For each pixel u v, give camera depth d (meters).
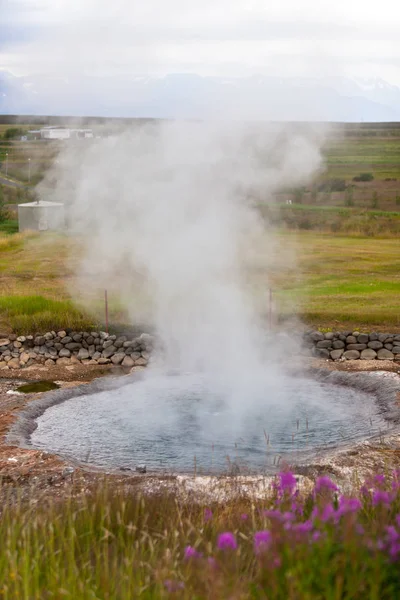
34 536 4.70
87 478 8.38
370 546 3.55
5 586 3.91
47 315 17.31
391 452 9.22
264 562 3.63
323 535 3.70
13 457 9.33
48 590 3.98
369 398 12.60
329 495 5.18
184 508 6.26
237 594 3.47
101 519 5.24
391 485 5.93
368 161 63.28
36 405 12.28
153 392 13.30
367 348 15.83
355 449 9.39
